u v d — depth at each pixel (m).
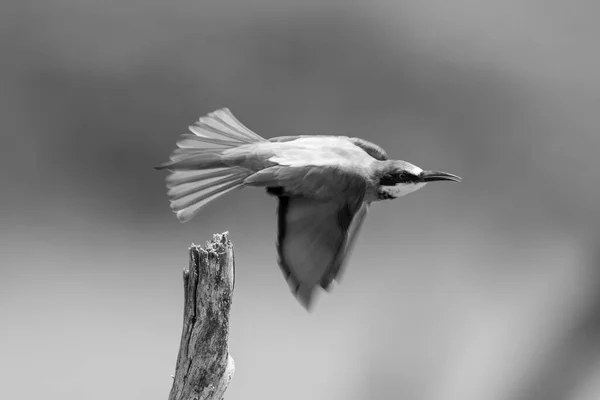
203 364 8.41
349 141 8.52
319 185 8.43
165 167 8.46
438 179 8.51
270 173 8.42
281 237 8.42
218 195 8.45
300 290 8.41
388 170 8.49
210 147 8.47
